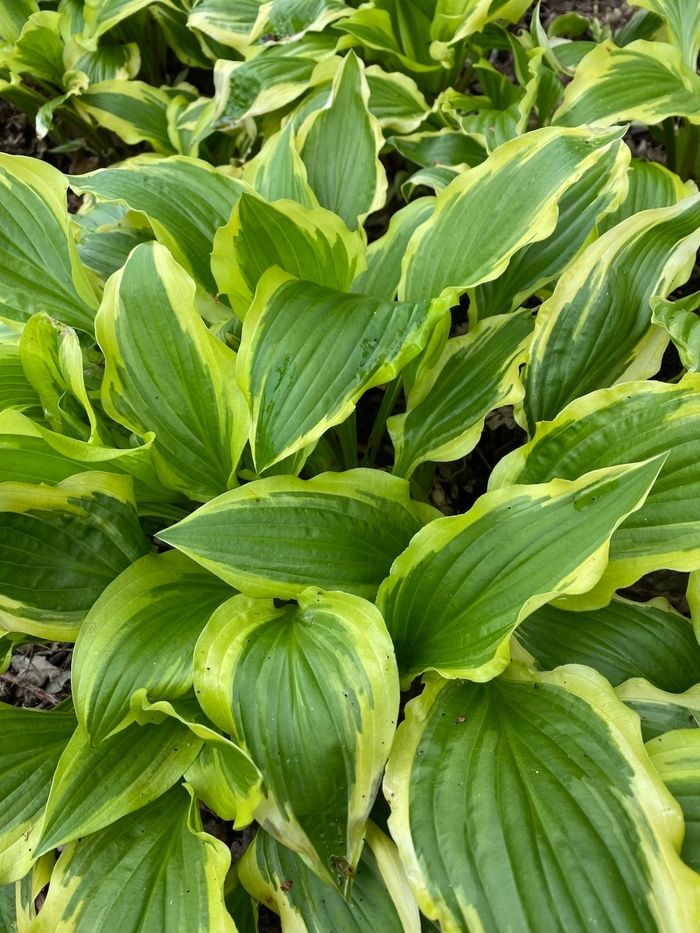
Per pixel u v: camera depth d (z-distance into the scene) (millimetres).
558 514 351
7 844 391
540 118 659
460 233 450
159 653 389
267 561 381
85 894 362
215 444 447
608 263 439
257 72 652
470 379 458
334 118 578
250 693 349
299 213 445
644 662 406
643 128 739
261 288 413
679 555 365
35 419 488
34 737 428
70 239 484
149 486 461
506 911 297
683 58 590
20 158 502
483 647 344
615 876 297
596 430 392
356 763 335
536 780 325
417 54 720
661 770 347
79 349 414
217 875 356
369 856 374
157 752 396
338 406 378
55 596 408
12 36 793
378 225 732
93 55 776
